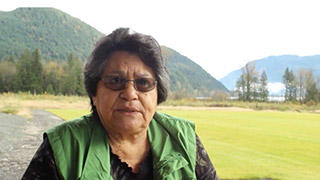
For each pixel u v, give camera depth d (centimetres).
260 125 1755
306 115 2869
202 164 155
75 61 7956
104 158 134
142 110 140
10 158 804
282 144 1020
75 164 130
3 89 7550
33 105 3938
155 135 151
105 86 139
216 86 17838
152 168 147
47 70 7975
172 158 143
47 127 1583
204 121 2025
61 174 128
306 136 1249
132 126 138
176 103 4575
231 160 731
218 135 1257
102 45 141
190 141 153
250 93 6500
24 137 1201
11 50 14875
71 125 140
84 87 152
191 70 17700
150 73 142
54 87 7812
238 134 1297
